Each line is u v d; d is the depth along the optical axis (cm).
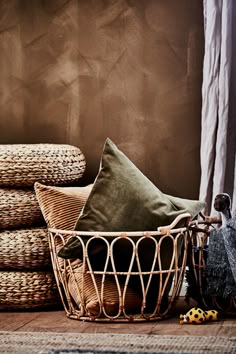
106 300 340
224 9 388
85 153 422
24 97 425
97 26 418
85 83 421
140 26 415
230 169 394
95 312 341
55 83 423
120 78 418
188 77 411
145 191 346
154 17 413
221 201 351
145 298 338
